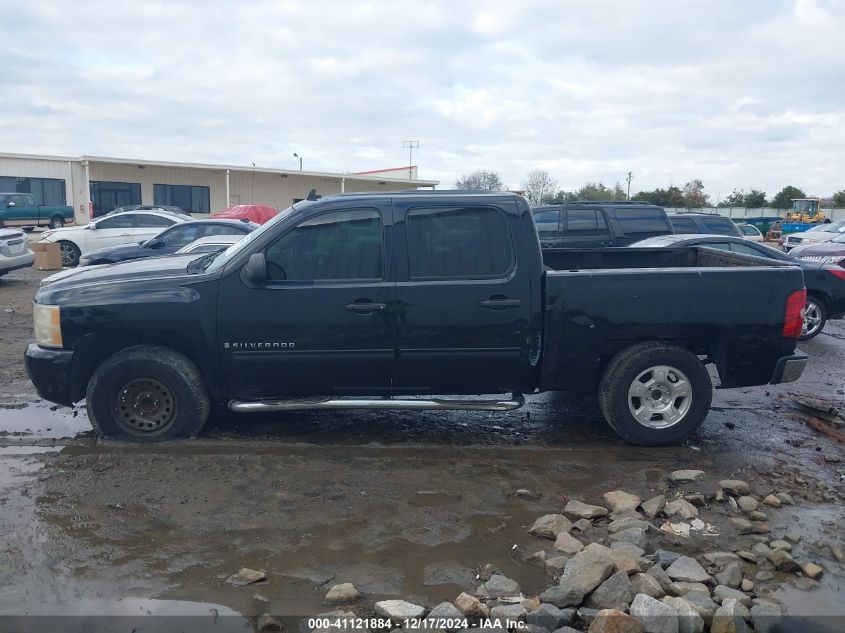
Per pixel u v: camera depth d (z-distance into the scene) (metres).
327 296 5.54
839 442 6.10
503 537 4.36
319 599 3.68
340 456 5.61
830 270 10.34
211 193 43.28
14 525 4.38
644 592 3.73
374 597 3.71
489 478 5.22
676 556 4.11
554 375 5.76
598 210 15.46
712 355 5.88
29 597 3.65
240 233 14.70
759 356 5.78
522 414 6.80
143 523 4.43
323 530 4.39
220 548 4.16
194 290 5.56
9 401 6.96
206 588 3.76
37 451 5.61
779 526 4.56
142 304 5.52
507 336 5.62
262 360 5.61
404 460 5.55
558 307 5.61
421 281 5.57
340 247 5.61
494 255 5.61
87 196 39.72
